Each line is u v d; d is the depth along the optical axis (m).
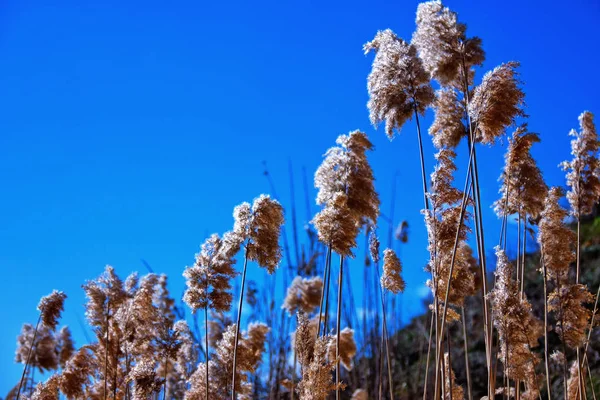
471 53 2.50
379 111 2.50
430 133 2.62
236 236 2.36
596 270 5.55
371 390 4.29
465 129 2.58
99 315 2.90
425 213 2.41
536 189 2.66
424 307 5.96
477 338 5.56
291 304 3.21
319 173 2.61
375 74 2.51
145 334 2.80
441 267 2.39
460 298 2.46
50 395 2.96
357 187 2.56
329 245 2.44
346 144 2.59
